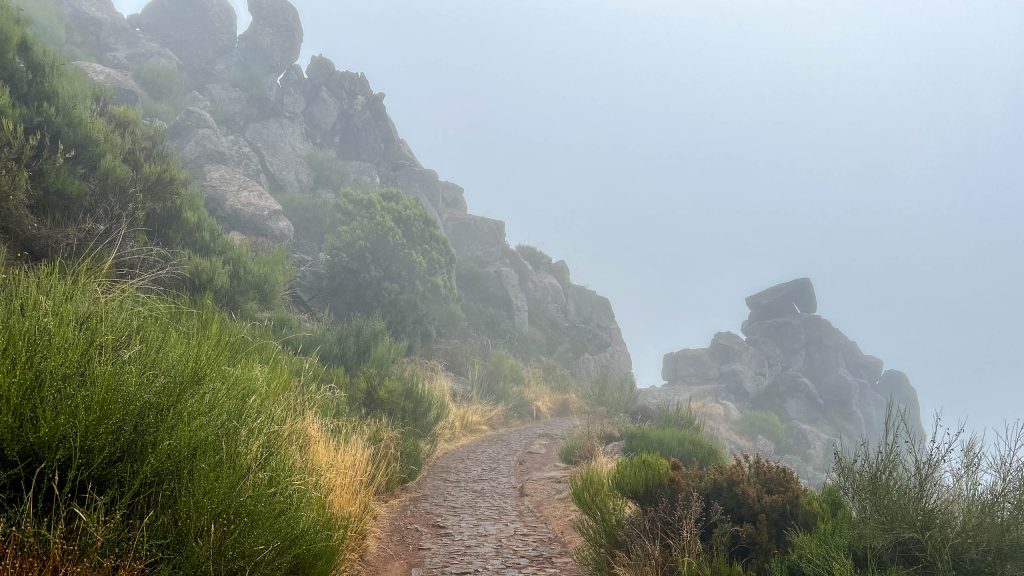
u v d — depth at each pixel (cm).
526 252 3953
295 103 3095
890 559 359
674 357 4706
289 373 655
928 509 355
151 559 219
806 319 5131
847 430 4291
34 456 227
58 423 227
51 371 245
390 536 549
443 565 476
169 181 1053
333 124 3256
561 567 484
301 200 2428
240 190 1967
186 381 306
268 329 970
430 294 1931
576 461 1010
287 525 308
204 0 3142
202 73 2997
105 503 238
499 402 1775
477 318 2875
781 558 387
